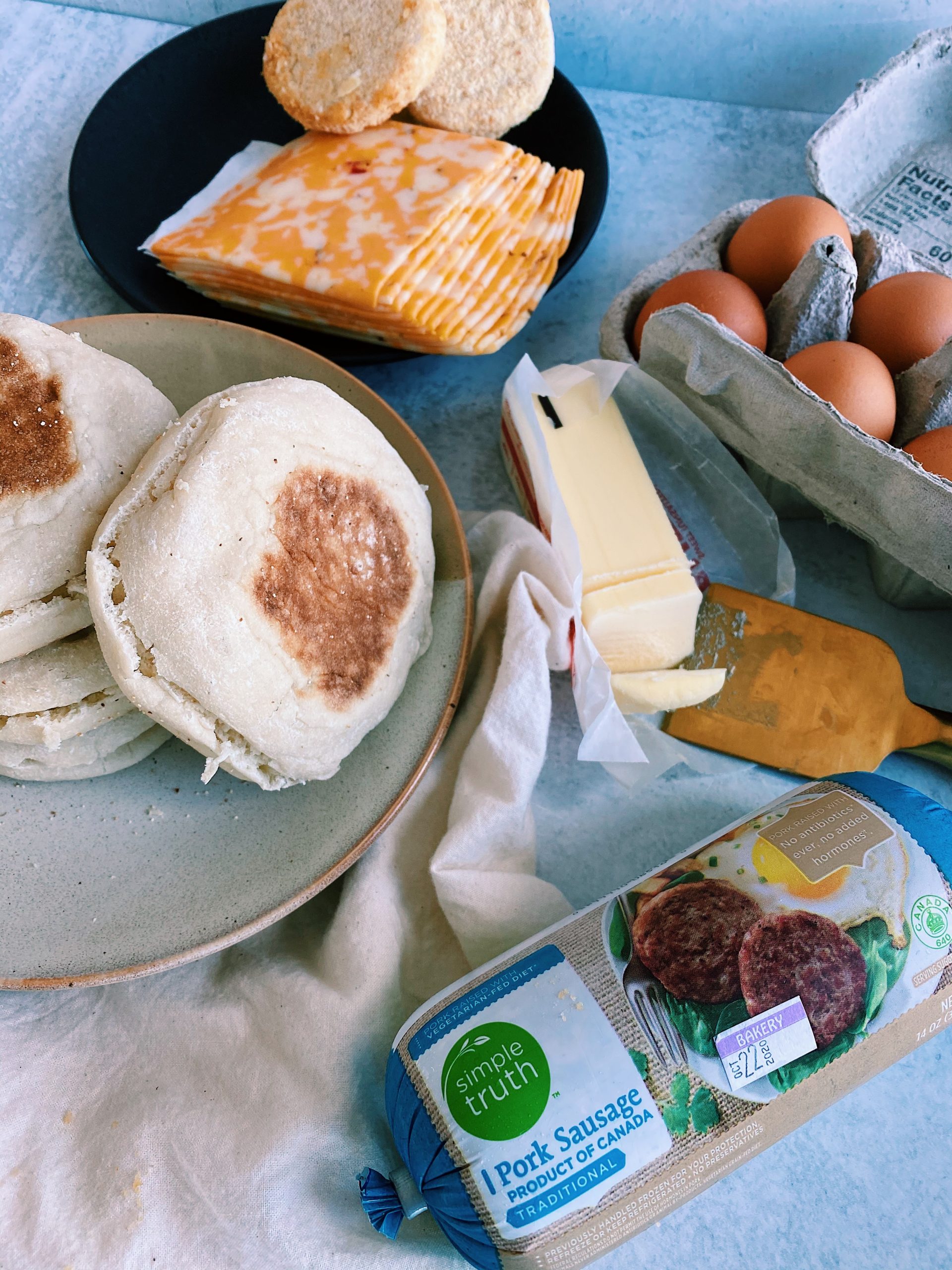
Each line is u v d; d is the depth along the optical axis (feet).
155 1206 1.85
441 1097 1.68
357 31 2.63
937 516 2.06
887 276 2.56
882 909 1.74
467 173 2.64
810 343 2.39
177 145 3.06
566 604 2.30
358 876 2.15
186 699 1.88
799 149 3.34
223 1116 1.93
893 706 2.35
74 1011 2.09
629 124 3.37
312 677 1.95
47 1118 1.97
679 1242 1.95
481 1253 1.66
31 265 2.99
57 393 2.03
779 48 3.23
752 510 2.53
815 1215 1.97
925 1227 1.96
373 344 2.79
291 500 1.93
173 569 1.80
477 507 2.71
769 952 1.72
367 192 2.63
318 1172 1.90
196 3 3.41
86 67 3.36
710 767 2.39
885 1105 2.06
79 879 2.06
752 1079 1.67
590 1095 1.64
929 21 3.14
